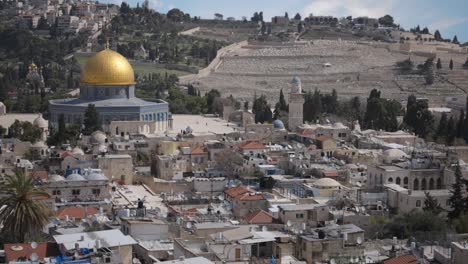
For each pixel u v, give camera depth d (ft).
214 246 603.67
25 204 647.56
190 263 529.86
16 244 574.56
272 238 636.07
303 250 620.49
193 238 639.35
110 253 536.42
